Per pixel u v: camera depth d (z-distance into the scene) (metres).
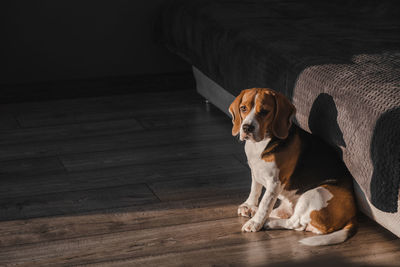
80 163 2.63
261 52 2.35
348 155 1.79
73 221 2.07
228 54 2.65
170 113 3.35
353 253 1.83
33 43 3.62
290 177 1.93
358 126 1.73
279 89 2.19
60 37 3.66
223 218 2.08
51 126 3.13
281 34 2.51
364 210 1.94
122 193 2.31
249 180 2.43
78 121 3.22
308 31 2.56
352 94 1.78
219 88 3.09
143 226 2.03
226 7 3.14
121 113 3.36
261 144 1.89
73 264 1.79
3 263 1.79
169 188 2.36
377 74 1.84
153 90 3.81
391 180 1.58
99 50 3.75
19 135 2.99
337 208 1.88
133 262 1.80
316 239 1.86
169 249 1.88
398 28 2.60
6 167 2.58
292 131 1.92
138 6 3.73
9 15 3.53
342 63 2.00
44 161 2.66
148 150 2.79
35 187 2.38
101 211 2.15
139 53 3.82
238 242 1.91
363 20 2.79
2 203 2.22
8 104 3.55
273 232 1.96
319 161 1.91
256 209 2.07
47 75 3.70
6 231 2.00
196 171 2.53
